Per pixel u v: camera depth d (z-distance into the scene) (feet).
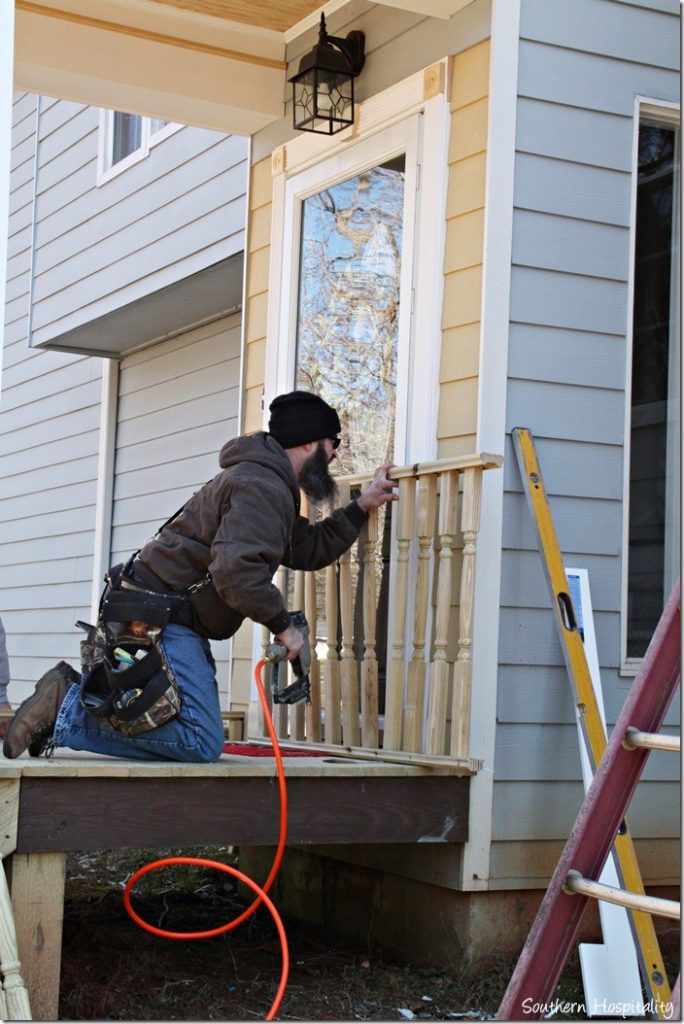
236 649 26.16
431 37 20.94
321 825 17.46
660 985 17.21
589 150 20.18
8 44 14.23
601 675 19.89
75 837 15.64
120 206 37.47
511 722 18.95
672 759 20.52
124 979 18.11
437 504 19.54
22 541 51.29
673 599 13.65
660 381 21.22
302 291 24.56
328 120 22.62
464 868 18.45
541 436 19.52
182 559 16.70
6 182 14.23
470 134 19.88
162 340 41.24
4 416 54.03
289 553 18.98
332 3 23.70
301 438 17.93
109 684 16.31
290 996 17.84
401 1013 17.21
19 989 13.38
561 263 19.84
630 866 17.70
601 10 20.43
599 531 20.01
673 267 21.45
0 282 14.15
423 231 20.58
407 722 19.01
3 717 21.07
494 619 18.84
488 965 18.60
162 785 16.30
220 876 25.70
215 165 32.48
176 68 24.75
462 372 19.53
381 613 21.52
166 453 40.27
